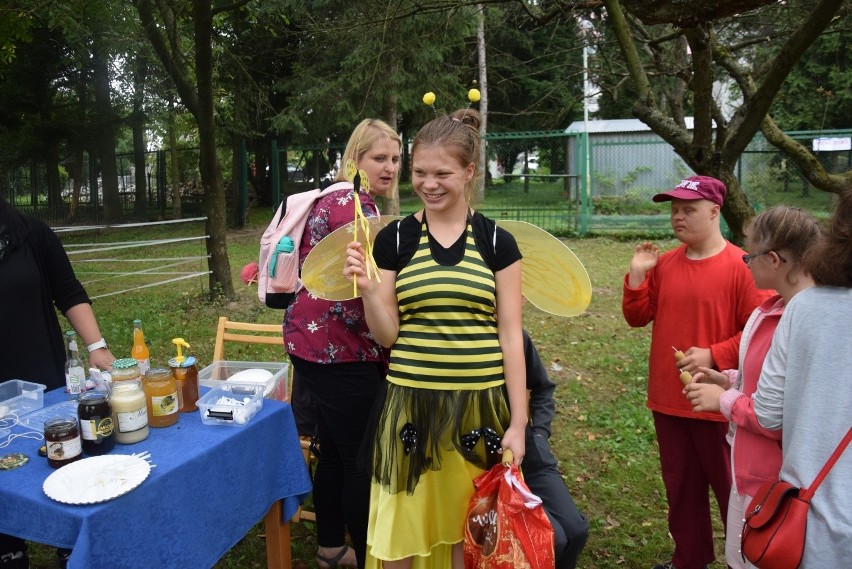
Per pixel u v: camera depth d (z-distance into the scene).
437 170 1.90
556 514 2.17
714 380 2.25
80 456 2.04
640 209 15.38
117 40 10.77
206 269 11.03
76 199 17.33
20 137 15.33
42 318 2.64
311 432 3.15
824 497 1.51
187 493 2.03
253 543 3.17
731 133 4.04
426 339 1.95
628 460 4.00
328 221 2.59
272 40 14.54
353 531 2.59
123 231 16.47
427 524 1.99
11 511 1.86
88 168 17.95
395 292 2.03
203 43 7.28
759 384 1.75
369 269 1.95
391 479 1.97
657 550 3.12
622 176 16.91
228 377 2.97
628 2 3.37
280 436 2.49
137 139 18.36
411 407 1.95
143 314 7.75
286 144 18.84
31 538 1.83
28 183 16.64
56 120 15.76
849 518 1.47
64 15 7.77
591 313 7.59
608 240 13.16
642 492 3.67
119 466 1.92
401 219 2.08
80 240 15.00
